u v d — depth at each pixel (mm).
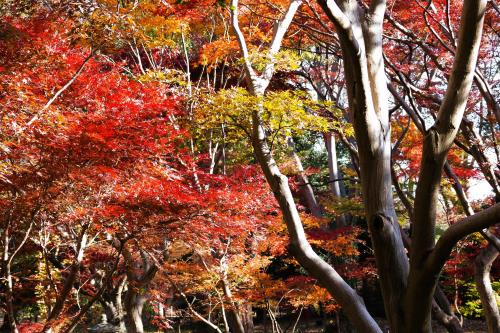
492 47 8594
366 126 2848
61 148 5242
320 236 10445
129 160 5703
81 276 10648
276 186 3777
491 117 8000
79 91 6066
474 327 15961
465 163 10266
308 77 10602
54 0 6176
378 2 3102
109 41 5809
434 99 6996
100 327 9312
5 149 4590
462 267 11016
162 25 8773
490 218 2488
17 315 15359
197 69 12031
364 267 11805
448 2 6723
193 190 7074
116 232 7172
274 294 9766
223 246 8914
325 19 8906
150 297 10727
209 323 8734
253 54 6043
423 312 2857
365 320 3375
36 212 6102
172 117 7375
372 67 3018
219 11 9469
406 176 10141
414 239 2797
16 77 4992
